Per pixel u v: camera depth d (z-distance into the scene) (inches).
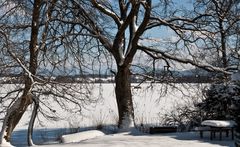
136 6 655.8
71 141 607.2
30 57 497.7
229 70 734.5
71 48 573.9
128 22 683.4
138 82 798.5
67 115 917.8
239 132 398.0
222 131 548.4
